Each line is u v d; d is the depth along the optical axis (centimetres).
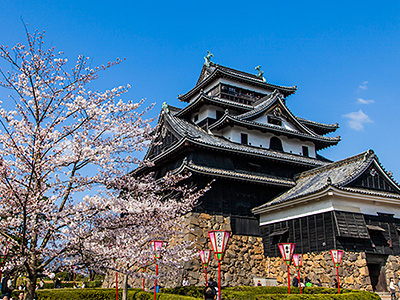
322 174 2927
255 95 4366
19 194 1024
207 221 2645
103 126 1258
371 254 2402
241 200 2895
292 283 2512
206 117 3750
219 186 2812
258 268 2750
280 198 2878
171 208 1457
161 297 1808
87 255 1059
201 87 4428
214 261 2561
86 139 1152
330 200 2355
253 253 2780
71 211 1038
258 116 3525
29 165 1064
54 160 1069
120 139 1291
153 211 1262
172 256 1389
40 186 1093
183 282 2366
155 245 1358
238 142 3344
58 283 3045
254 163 3111
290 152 3616
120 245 1141
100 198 1088
